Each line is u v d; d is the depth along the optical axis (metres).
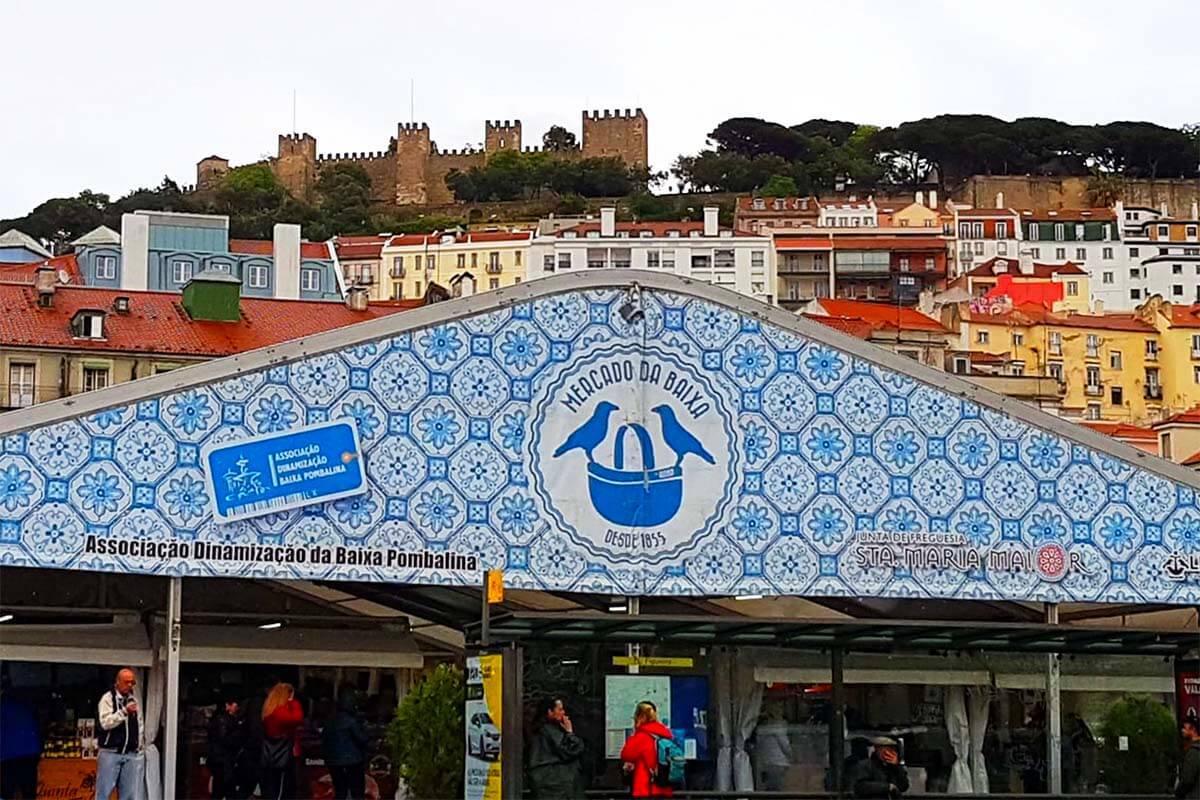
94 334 66.88
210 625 25.45
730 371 24.44
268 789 24.98
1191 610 27.84
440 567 22.78
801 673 23.70
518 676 21.77
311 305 73.25
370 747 26.38
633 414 23.92
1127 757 24.73
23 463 21.19
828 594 24.25
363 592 25.73
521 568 23.14
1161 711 25.05
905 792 23.16
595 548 23.48
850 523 24.53
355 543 22.48
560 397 23.66
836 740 23.58
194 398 22.05
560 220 175.50
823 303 114.81
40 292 68.19
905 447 24.95
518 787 21.48
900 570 24.61
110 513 21.45
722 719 23.17
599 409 23.81
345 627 26.50
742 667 23.41
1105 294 173.75
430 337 23.23
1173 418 88.12
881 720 23.89
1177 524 25.97
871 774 22.95
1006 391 97.19
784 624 22.27
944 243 158.25
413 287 163.38
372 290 164.88
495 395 23.41
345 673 27.14
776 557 24.16
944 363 106.38
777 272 158.62
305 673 26.98
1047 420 25.61
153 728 24.45
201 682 26.34
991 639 24.08
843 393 24.84
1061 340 132.50
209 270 73.56
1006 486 25.28
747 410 24.41
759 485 24.27
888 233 162.50
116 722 21.08
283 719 24.92
